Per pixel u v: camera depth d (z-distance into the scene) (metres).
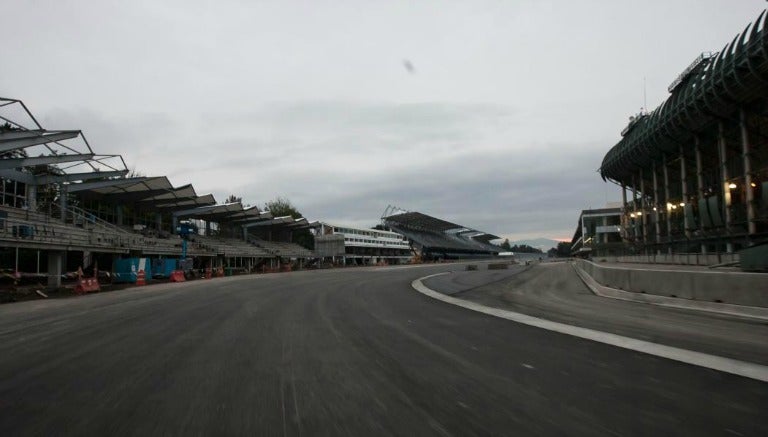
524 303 14.77
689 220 47.09
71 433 4.07
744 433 3.91
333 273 43.78
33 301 18.92
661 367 6.12
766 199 34.25
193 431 4.08
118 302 17.03
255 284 26.92
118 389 5.38
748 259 15.48
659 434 3.90
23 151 35.69
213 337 8.83
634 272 15.91
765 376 5.62
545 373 5.87
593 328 9.33
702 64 43.19
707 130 42.41
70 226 36.56
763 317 10.42
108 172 37.72
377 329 9.66
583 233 115.00
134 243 40.41
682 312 11.98
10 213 31.61
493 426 4.10
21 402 4.95
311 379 5.70
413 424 4.16
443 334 8.95
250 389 5.31
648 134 50.09
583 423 4.15
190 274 42.28
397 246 122.31
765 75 32.38
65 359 7.07
